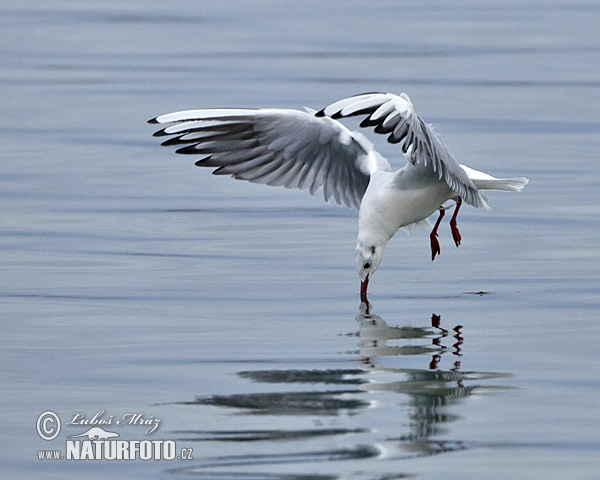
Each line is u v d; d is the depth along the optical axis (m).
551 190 17.44
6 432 8.46
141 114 23.08
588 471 7.61
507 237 15.06
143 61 29.03
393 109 10.65
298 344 10.54
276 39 32.16
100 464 7.92
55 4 39.31
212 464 7.77
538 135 21.14
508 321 11.27
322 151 13.06
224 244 14.83
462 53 29.72
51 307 11.89
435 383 9.34
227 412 8.71
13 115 23.12
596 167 18.83
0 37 32.66
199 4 39.00
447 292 12.53
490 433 8.24
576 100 24.17
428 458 7.83
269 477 7.55
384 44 31.17
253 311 11.79
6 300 12.16
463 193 11.62
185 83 25.88
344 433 8.27
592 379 9.40
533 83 25.97
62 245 14.62
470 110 23.17
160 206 16.94
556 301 11.98
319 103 23.09
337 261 14.03
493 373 9.59
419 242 15.04
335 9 37.59
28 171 18.88
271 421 8.51
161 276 13.22
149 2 39.53
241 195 17.83
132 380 9.52
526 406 8.78
